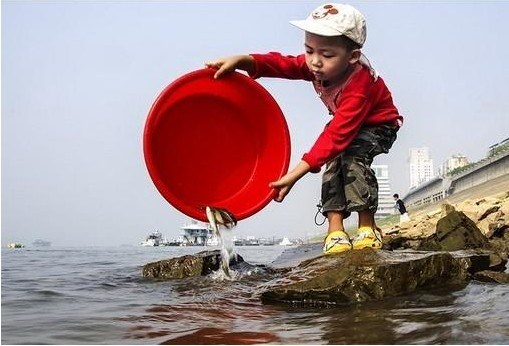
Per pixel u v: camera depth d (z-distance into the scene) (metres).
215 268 5.15
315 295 3.07
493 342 1.96
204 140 3.92
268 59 4.25
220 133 3.96
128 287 4.36
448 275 3.50
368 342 2.09
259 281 4.38
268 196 3.85
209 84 3.89
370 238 3.99
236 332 2.38
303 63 4.29
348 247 3.92
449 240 6.00
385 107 4.12
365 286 3.09
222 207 3.85
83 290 4.16
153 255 12.65
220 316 2.79
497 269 4.22
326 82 4.03
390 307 2.82
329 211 4.08
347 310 2.82
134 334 2.42
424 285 3.34
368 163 4.05
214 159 3.94
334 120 3.83
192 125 3.89
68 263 8.44
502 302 2.77
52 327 2.60
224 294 3.62
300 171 3.71
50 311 3.10
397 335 2.16
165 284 4.48
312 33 3.81
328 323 2.50
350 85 3.92
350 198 3.99
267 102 3.95
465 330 2.15
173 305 3.22
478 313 2.51
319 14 3.83
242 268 5.16
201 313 2.90
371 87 3.99
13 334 2.47
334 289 3.03
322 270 3.28
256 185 3.94
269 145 3.98
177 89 3.78
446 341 2.01
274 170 3.92
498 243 8.26
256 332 2.37
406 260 3.30
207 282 4.41
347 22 3.76
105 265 7.73
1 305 3.37
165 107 3.76
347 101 3.86
